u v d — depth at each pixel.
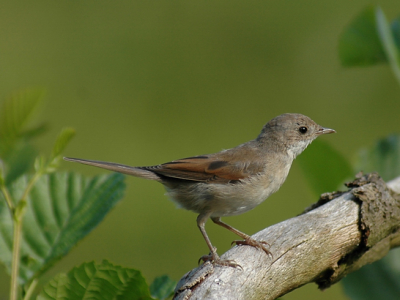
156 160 14.84
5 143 6.98
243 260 5.52
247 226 13.85
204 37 17.66
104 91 16.25
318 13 17.55
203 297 4.97
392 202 6.62
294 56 17.02
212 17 18.05
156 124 15.77
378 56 7.84
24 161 6.74
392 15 15.67
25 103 6.91
